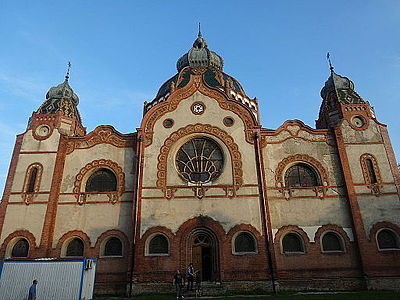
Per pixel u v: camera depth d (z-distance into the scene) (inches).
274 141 1107.3
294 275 940.6
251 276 908.0
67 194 1046.4
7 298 746.8
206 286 885.2
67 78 1336.1
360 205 1002.1
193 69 1471.5
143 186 1012.5
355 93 1221.1
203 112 1114.7
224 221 968.3
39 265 776.3
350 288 922.7
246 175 1023.0
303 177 1073.5
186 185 1013.8
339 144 1087.0
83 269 778.2
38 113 1172.5
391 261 936.9
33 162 1083.9
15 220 1003.9
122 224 1001.5
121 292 932.0
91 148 1109.1
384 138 1101.7
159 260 930.7
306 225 992.9
